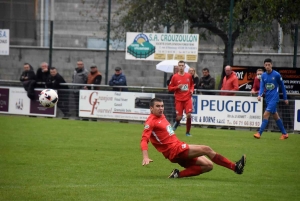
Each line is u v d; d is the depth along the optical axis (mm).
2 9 81000
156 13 65125
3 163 29094
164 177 25922
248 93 49750
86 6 81375
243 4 60719
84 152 33594
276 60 60812
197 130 48250
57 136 41281
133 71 74812
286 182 25156
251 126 49250
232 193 22266
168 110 52031
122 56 75438
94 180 24719
